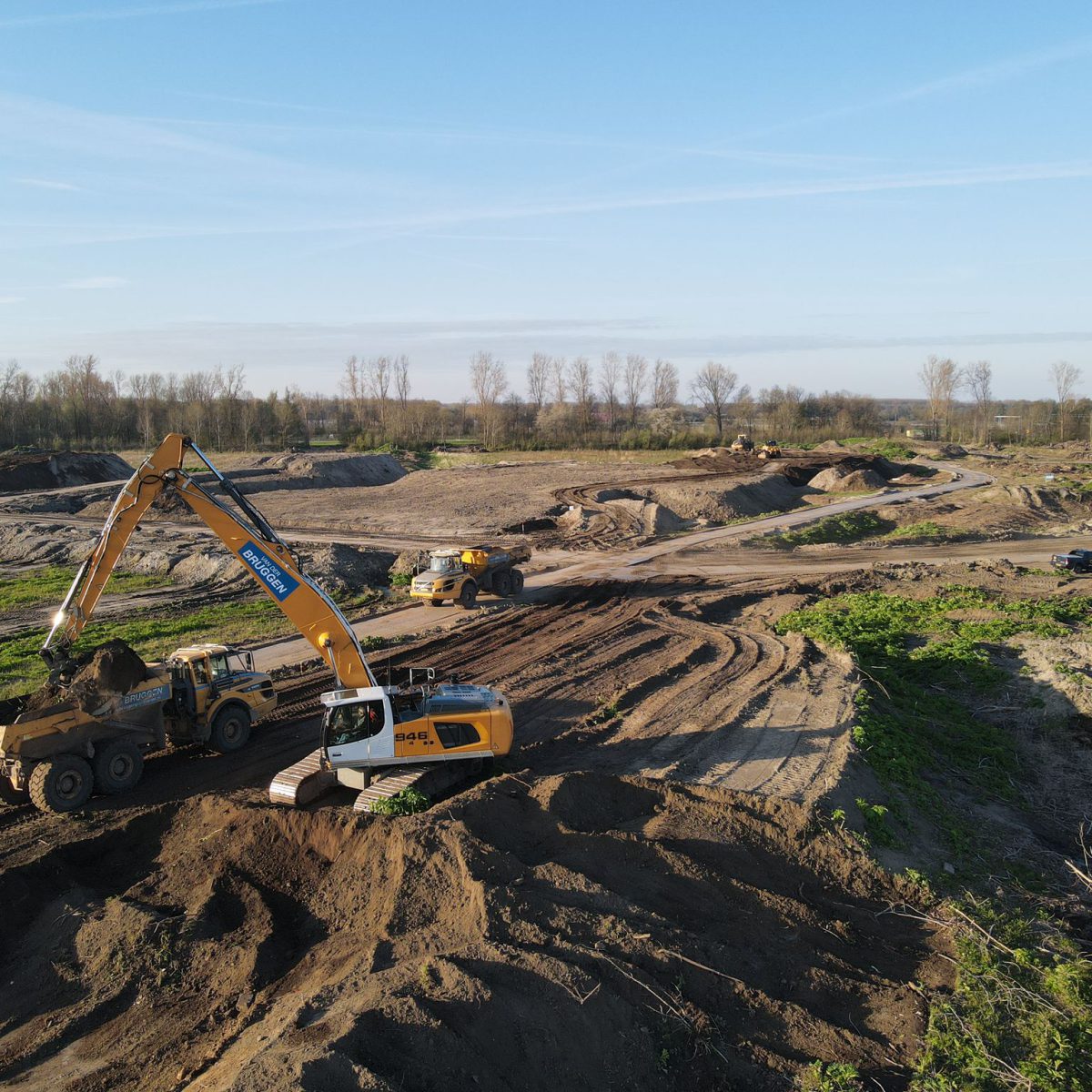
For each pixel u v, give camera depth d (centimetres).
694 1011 1072
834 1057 1045
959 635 3052
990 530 5825
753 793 1698
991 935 1352
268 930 1249
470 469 9181
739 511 6512
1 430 11481
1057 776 2111
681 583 4191
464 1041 921
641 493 6869
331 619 1711
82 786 1750
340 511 6750
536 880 1277
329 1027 924
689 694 2409
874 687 2458
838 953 1273
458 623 3397
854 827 1602
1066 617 3269
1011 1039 1116
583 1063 962
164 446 1684
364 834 1385
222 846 1448
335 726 1672
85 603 1748
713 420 15050
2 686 2577
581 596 3891
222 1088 840
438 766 1723
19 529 5375
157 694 1891
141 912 1277
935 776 2009
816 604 3681
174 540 5178
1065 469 9075
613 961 1095
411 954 1120
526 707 2341
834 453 9494
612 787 1678
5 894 1341
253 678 2145
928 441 13225
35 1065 1048
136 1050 1056
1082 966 1284
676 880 1362
